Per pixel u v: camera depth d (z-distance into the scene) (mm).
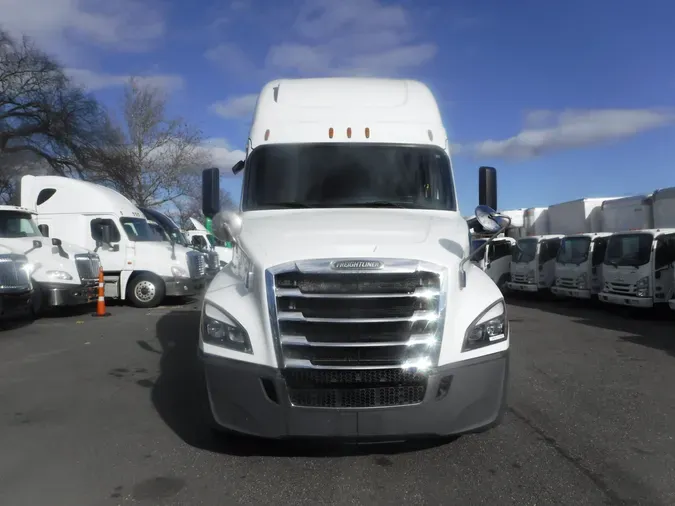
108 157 31703
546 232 22891
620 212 18094
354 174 6004
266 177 6027
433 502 3949
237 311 4387
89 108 30594
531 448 4930
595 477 4344
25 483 4262
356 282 4230
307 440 4211
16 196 17984
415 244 4492
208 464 4605
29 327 11906
